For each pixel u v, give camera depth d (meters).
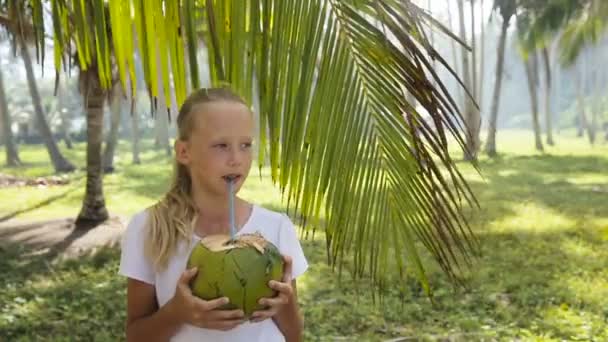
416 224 1.69
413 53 1.55
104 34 1.73
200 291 1.45
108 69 1.83
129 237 1.76
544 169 20.33
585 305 6.41
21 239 10.05
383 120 1.64
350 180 1.66
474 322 5.86
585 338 5.38
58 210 13.72
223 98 1.66
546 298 6.68
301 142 1.65
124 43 1.81
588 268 7.99
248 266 1.45
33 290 6.98
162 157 32.06
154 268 1.73
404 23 1.59
